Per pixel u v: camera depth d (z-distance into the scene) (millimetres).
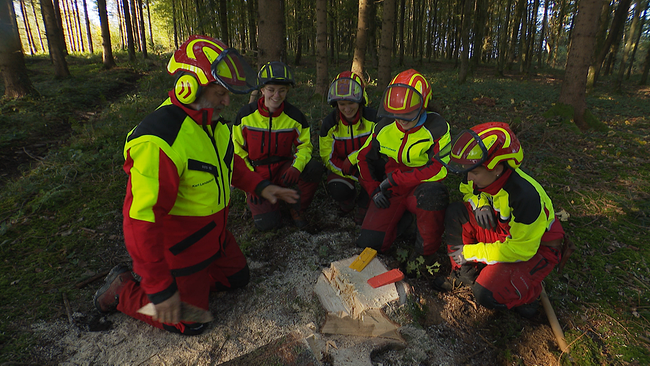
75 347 2072
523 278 2209
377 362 2070
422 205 2619
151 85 10758
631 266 2912
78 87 10422
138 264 1569
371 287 2396
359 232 3338
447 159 2105
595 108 9047
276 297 2467
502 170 1987
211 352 2051
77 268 2750
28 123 6613
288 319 2287
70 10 29781
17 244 2996
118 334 2172
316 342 2080
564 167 4867
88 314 2318
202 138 1802
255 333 2182
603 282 2748
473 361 2150
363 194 3408
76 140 5594
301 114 3240
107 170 4445
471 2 12531
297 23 18453
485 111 7977
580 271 2873
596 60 11898
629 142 5867
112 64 15891
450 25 28438
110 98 10133
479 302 2330
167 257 1924
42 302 2393
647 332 2316
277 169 3359
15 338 2111
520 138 5984
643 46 33906
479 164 1851
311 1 17578
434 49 33406
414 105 2406
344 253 2998
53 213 3514
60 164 4496
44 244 3018
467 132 1916
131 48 17578
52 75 12820
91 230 3207
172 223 1879
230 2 13867
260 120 3121
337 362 1994
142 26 19859
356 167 3441
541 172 4633
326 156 3475
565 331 2328
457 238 2529
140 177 1539
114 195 3848
